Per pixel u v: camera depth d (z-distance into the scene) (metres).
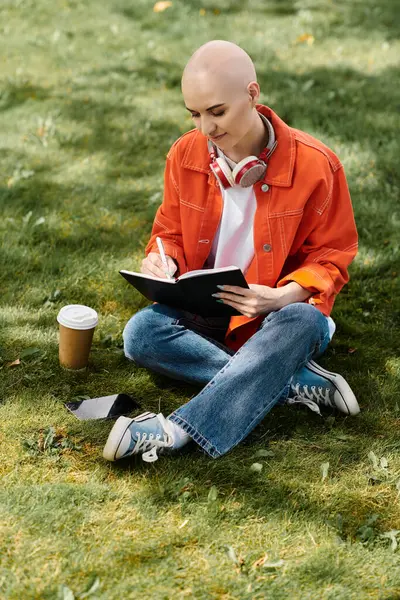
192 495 2.49
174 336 2.90
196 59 2.54
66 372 3.12
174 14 8.29
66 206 4.49
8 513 2.35
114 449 2.55
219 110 2.54
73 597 2.07
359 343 3.42
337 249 2.88
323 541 2.33
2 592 2.09
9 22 7.88
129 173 4.95
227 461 2.64
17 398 2.93
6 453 2.64
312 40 7.54
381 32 7.88
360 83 6.48
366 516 2.46
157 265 2.95
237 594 2.13
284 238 2.80
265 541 2.32
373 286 3.87
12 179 4.76
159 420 2.64
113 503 2.44
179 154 2.89
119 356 3.25
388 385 3.13
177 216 3.03
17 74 6.51
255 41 7.44
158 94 6.26
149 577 2.17
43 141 5.27
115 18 8.15
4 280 3.77
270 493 2.52
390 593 2.16
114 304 3.65
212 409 2.60
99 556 2.23
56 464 2.61
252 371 2.62
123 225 4.36
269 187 2.77
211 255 2.98
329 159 2.83
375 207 4.51
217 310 2.83
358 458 2.71
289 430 2.84
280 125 2.76
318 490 2.55
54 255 3.99
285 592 2.15
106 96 6.12
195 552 2.27
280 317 2.68
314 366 2.91
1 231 4.19
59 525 2.32
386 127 5.61
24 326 3.40
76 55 7.07
